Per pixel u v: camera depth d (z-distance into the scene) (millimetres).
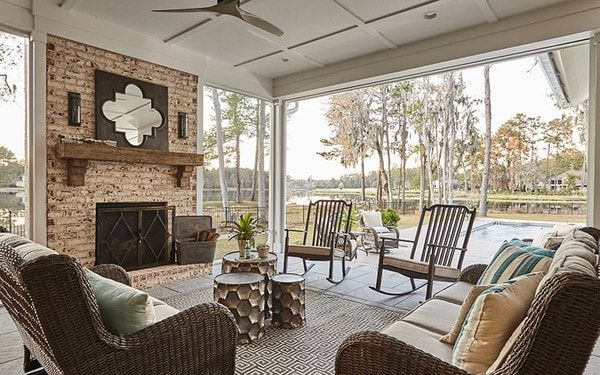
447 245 3867
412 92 11695
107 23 4113
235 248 5992
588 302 999
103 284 1612
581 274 1042
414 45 4605
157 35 4469
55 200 3744
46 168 3691
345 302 3689
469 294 1630
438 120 11555
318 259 4359
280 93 6109
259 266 3178
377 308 3508
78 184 3834
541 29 3697
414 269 3541
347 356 1375
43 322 1267
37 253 1413
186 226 4703
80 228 3918
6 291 1695
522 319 1337
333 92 5863
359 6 3711
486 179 10977
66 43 3842
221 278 2807
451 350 1574
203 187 5523
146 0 3654
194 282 4355
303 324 3053
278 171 6340
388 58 4848
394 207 11773
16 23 3508
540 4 3617
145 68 4496
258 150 6301
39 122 3645
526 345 1075
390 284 4387
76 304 1310
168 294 3889
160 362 1524
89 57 4012
